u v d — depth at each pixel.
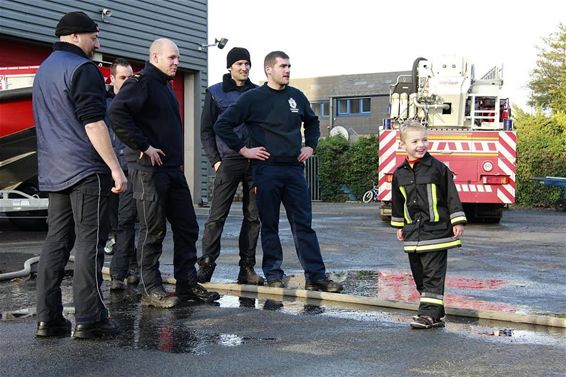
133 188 5.69
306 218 6.39
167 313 5.38
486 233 11.86
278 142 6.34
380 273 7.40
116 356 4.16
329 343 4.47
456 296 6.13
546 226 13.45
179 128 5.72
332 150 28.97
